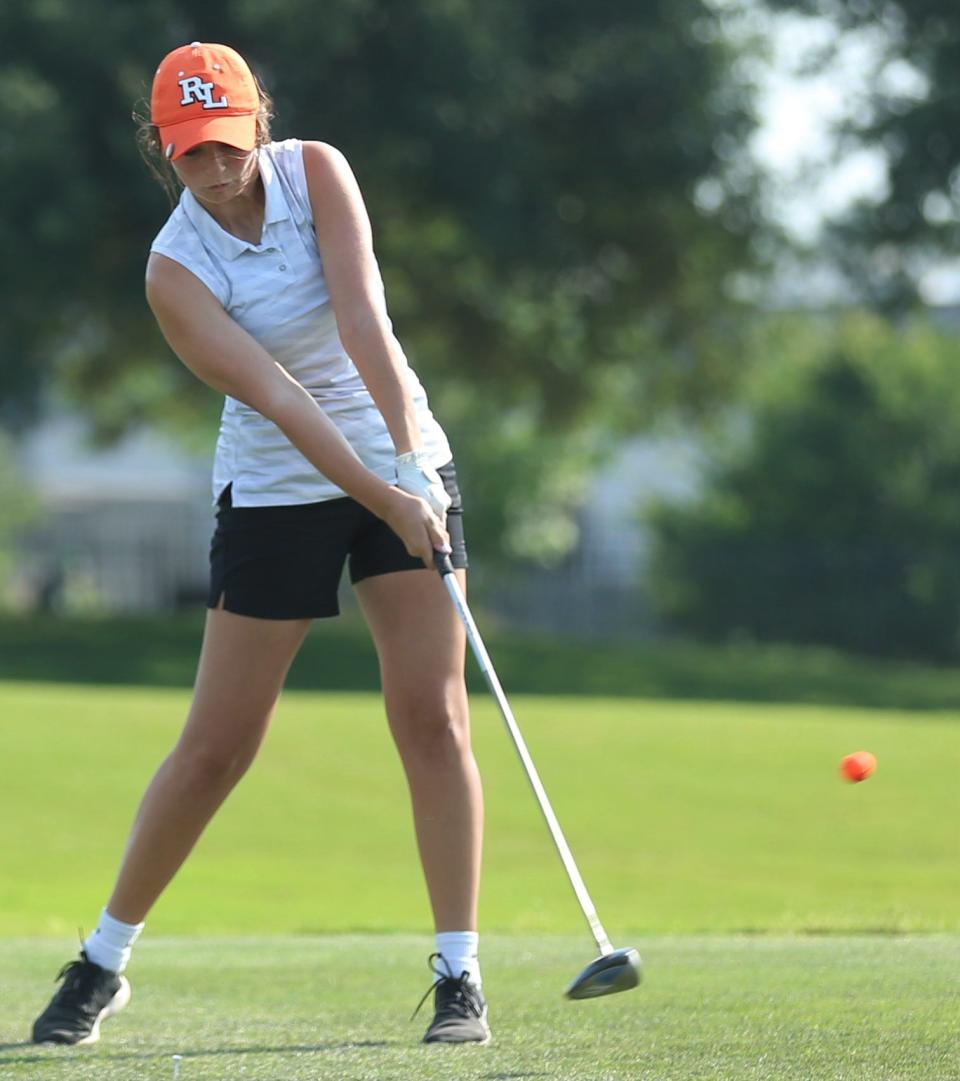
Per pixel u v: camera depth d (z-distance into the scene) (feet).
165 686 232.32
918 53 258.57
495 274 252.83
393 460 40.70
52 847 108.47
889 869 99.96
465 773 40.47
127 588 387.96
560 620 363.56
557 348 288.92
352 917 84.99
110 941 40.86
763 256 275.39
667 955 53.11
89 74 231.09
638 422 314.35
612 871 100.07
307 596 40.16
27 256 224.94
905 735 157.17
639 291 278.05
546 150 253.85
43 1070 35.55
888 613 325.62
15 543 394.32
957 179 253.65
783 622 332.39
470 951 39.96
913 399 346.13
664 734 155.22
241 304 39.58
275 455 39.88
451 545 40.73
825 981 44.60
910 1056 34.76
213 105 37.55
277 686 40.91
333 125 238.07
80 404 321.52
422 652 40.22
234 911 87.04
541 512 430.61
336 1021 42.27
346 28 229.86
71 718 155.43
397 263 266.77
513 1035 39.04
